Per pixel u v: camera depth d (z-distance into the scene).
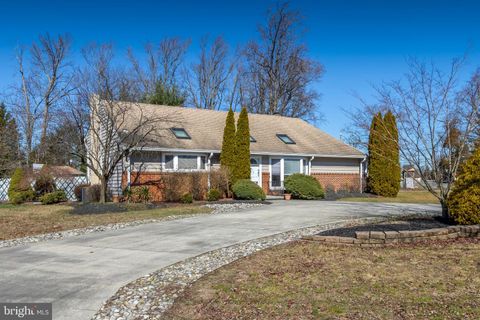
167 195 18.66
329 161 25.94
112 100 17.69
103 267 7.09
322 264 6.84
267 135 25.38
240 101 41.28
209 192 19.08
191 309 4.96
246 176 20.97
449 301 4.98
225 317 4.67
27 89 31.77
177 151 20.41
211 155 21.58
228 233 10.38
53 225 12.10
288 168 24.44
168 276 6.49
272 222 12.16
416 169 11.75
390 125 17.50
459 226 9.01
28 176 20.06
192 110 25.64
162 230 10.98
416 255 7.29
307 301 5.09
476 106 10.93
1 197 22.20
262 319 4.58
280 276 6.22
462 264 6.58
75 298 5.45
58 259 7.72
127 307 5.11
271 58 39.03
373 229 9.42
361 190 26.27
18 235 10.62
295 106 39.22
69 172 23.16
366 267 6.57
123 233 10.62
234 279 6.16
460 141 11.13
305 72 38.66
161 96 33.00
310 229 10.70
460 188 9.75
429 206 16.89
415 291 5.37
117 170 19.42
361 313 4.66
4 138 23.39
